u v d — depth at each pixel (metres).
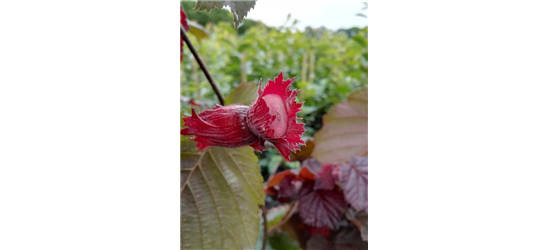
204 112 0.12
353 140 0.23
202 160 0.15
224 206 0.14
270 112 0.12
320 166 0.23
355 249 0.22
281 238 0.21
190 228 0.14
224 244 0.14
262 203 0.15
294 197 0.22
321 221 0.21
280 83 0.12
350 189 0.21
